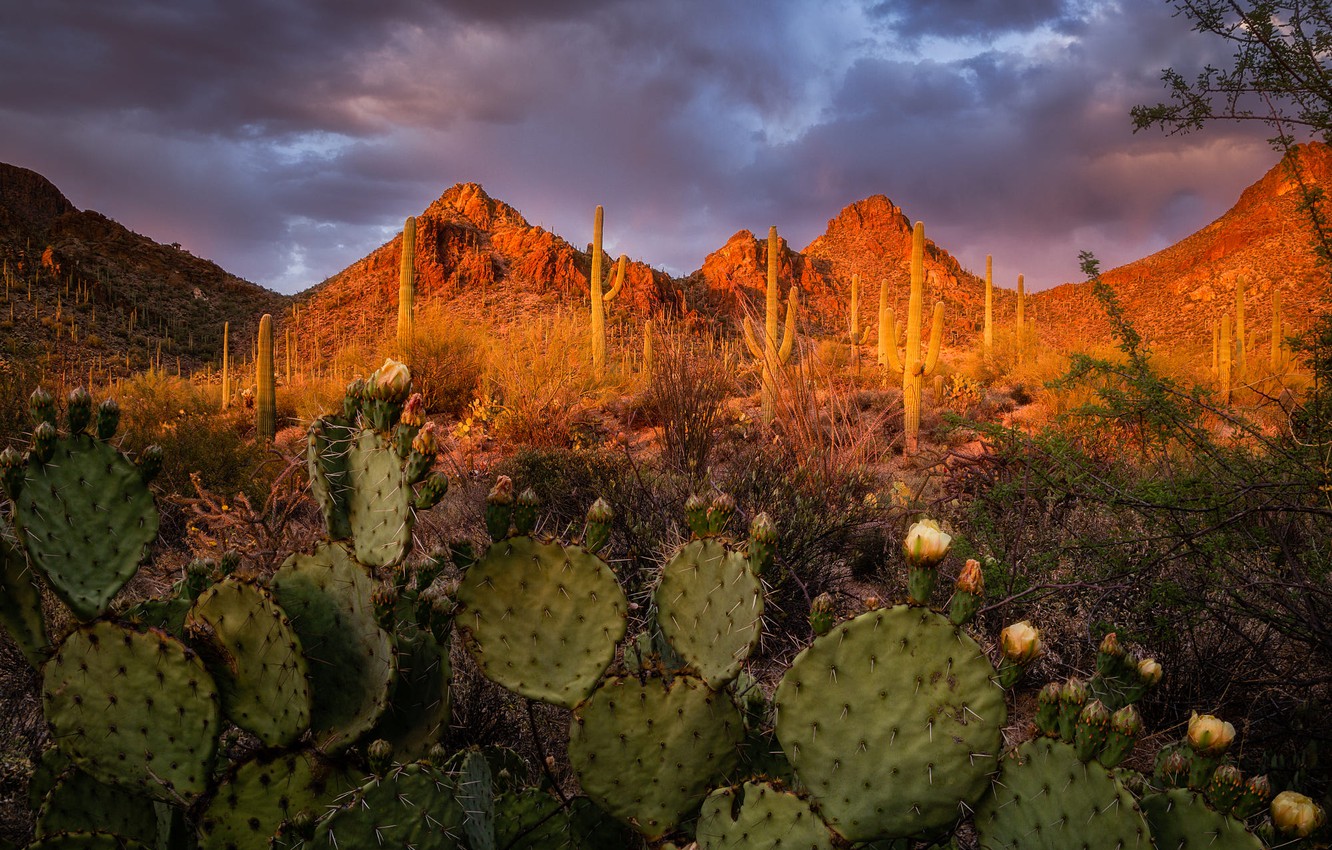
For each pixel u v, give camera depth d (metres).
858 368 14.29
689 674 1.80
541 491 5.46
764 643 3.58
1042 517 3.77
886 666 1.47
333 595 1.82
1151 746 2.71
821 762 1.50
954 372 17.48
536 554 1.81
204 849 1.67
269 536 3.80
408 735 1.87
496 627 1.79
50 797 1.85
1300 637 2.60
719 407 7.23
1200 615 2.96
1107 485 3.22
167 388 18.84
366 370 13.48
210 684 1.68
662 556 3.90
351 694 1.78
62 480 1.79
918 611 1.46
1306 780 2.24
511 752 2.38
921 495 5.76
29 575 1.84
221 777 1.71
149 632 1.70
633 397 11.61
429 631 1.94
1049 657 3.23
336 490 1.88
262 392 11.86
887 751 1.46
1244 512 2.69
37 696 2.76
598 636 1.79
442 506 5.74
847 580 4.71
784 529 4.41
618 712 1.76
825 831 1.49
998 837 1.41
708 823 1.61
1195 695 2.87
